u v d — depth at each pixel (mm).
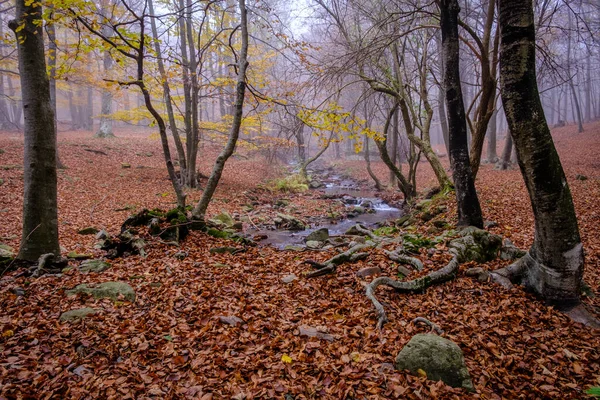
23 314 4242
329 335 4047
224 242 8195
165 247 7324
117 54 8469
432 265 5781
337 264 6258
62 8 6004
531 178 4383
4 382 3086
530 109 4223
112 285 5031
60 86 21734
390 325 4293
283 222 12672
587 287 5012
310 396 3100
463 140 7480
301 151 27922
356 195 20000
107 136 24938
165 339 3930
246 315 4527
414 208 13008
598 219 8758
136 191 14477
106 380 3234
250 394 3080
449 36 7141
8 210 10305
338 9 11953
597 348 3828
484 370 3459
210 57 17625
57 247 6039
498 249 6387
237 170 22594
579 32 9516
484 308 4609
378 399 3023
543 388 3232
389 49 13461
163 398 3066
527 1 4137
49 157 5840
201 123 17219
